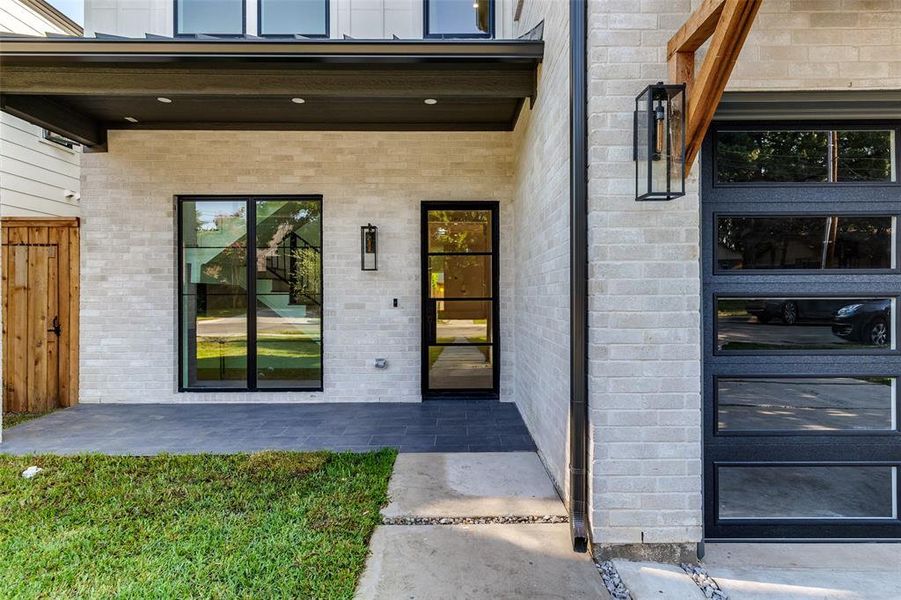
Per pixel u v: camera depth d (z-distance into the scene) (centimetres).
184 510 268
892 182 253
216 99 451
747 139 256
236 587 199
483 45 371
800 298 255
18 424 451
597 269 232
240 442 397
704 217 252
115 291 531
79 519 256
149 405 525
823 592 210
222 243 549
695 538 234
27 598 192
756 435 253
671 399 232
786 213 253
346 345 541
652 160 216
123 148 529
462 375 559
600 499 233
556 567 225
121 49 371
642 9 231
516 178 512
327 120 520
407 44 372
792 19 231
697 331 233
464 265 557
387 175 539
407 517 269
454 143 540
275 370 552
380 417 477
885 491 258
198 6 489
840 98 234
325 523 253
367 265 539
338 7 488
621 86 231
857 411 255
